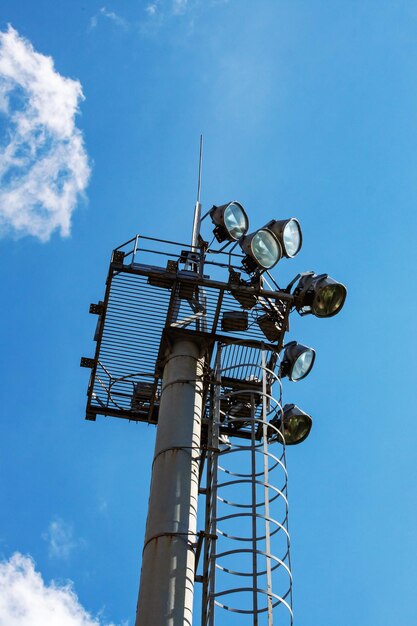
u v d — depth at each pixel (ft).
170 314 72.18
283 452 66.64
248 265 72.49
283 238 72.02
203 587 58.90
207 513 62.13
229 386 73.26
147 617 57.47
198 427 67.31
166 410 67.87
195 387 69.31
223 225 72.33
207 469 64.75
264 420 66.74
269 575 58.03
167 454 65.21
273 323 73.31
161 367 72.69
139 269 71.56
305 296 73.05
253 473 62.95
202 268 72.54
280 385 72.79
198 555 61.21
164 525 61.52
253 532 59.88
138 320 73.36
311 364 74.13
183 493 63.16
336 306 73.87
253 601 56.54
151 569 59.67
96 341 74.59
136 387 75.82
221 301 72.43
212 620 55.57
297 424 73.97
